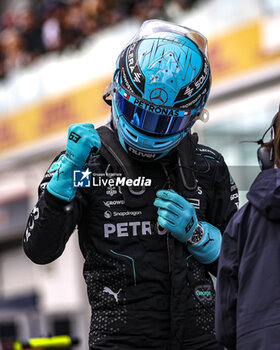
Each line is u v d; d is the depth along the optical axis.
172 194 5.51
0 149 25.97
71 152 5.38
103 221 5.54
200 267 5.72
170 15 20.38
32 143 24.34
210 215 5.98
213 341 5.64
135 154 5.56
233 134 15.30
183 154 5.75
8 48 25.67
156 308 5.47
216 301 4.89
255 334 4.45
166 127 5.45
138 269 5.47
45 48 24.03
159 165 5.70
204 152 5.96
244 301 4.55
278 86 17.48
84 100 21.95
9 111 25.52
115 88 5.60
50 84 23.53
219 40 18.84
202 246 5.59
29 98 24.44
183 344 5.52
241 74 18.23
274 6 17.52
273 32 17.47
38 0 28.66
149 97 5.41
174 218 5.48
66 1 23.89
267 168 5.00
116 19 21.55
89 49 22.06
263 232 4.61
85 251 5.67
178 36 5.61
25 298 25.30
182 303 5.48
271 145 5.00
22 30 25.00
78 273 23.16
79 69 22.30
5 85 25.78
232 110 18.20
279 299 4.45
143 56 5.48
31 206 24.95
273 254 4.54
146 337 5.44
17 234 25.97
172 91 5.43
